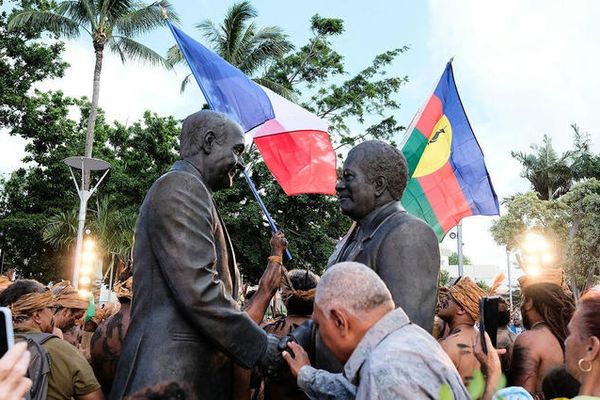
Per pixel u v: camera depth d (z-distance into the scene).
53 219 26.86
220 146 3.00
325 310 2.19
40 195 30.28
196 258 2.66
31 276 30.61
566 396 2.66
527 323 3.78
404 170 2.99
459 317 3.89
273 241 3.41
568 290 4.29
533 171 38.53
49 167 28.83
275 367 2.89
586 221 30.05
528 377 3.47
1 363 1.60
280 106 5.81
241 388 2.95
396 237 2.73
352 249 2.97
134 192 27.77
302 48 24.62
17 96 25.27
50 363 3.41
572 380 2.66
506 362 4.04
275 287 3.26
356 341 2.16
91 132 22.81
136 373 2.61
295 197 22.77
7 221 27.55
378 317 2.16
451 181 6.58
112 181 27.58
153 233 2.70
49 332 3.71
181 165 2.94
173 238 2.65
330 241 23.69
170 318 2.67
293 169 5.71
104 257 25.81
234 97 5.22
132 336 2.71
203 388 2.68
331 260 3.20
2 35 24.84
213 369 2.74
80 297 4.42
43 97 28.41
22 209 30.44
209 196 2.87
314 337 3.06
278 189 22.70
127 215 25.47
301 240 23.02
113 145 30.62
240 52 23.89
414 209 6.33
